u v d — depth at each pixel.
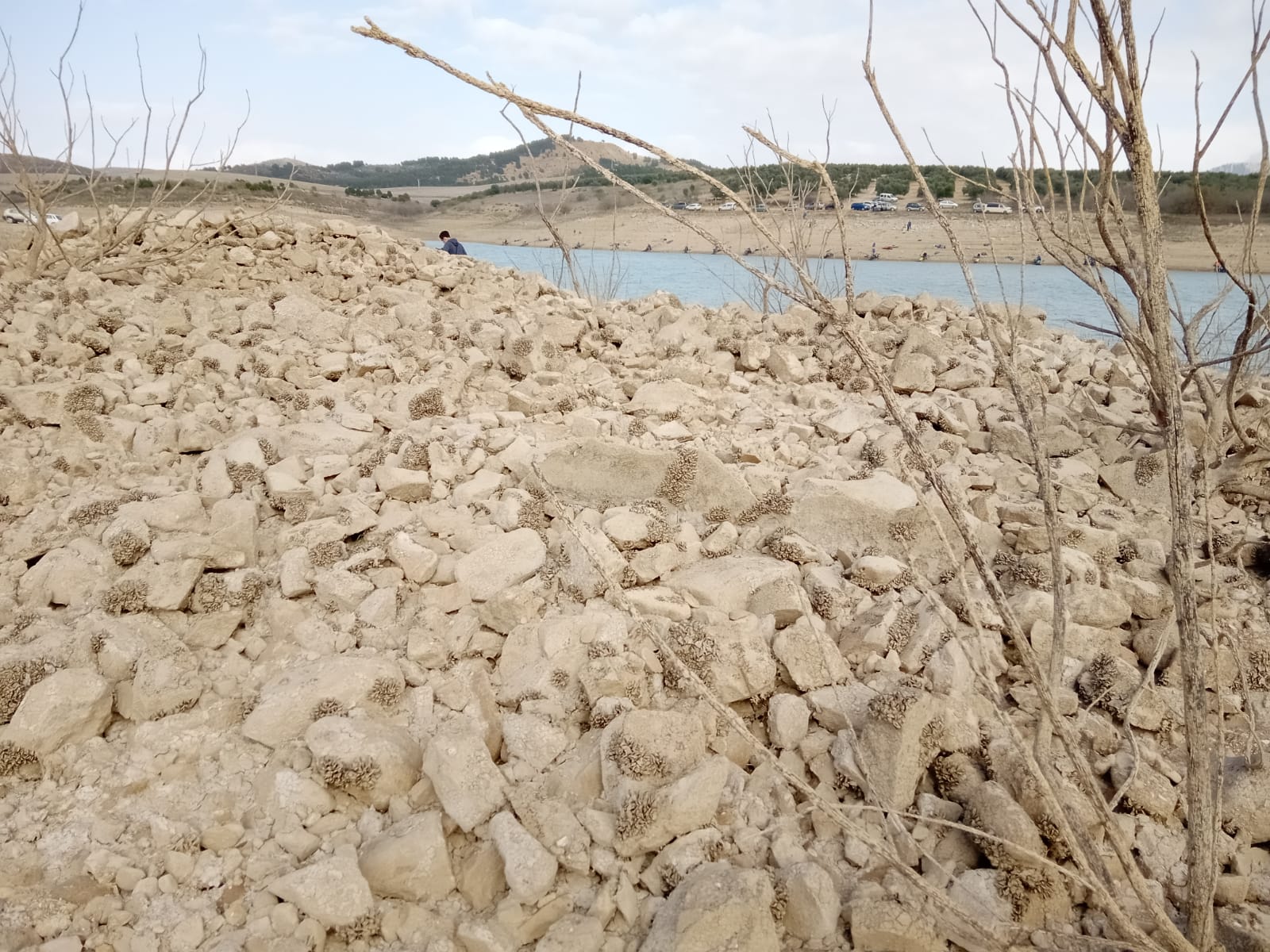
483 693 3.13
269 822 2.69
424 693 3.13
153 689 2.99
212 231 8.04
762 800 2.77
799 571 3.70
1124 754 2.90
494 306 7.46
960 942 2.29
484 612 3.43
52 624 3.27
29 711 2.79
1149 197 1.62
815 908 2.35
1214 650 2.22
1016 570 3.68
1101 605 3.47
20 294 6.51
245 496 4.17
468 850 2.62
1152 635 3.41
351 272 8.07
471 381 5.88
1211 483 4.38
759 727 3.13
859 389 6.30
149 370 5.63
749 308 8.06
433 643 3.28
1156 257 1.66
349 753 2.72
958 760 2.82
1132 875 1.98
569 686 3.13
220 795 2.78
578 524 3.89
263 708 2.95
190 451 4.66
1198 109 1.80
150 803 2.73
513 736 2.94
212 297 7.37
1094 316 13.85
